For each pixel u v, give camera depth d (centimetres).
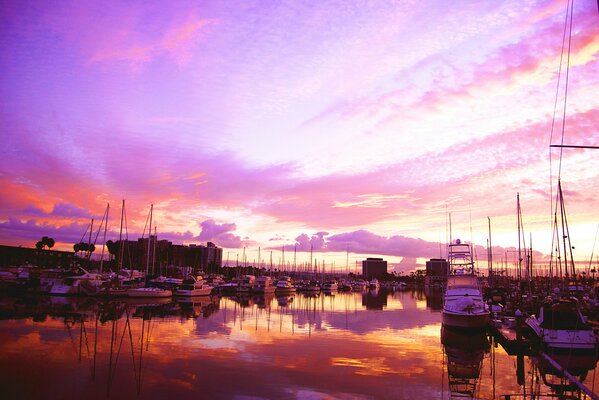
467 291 3809
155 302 6172
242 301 6994
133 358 2388
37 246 12300
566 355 2603
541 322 2798
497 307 4475
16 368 2127
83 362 2278
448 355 2708
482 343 3228
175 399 1725
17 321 3656
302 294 10400
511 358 2703
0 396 1725
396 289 16188
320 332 3522
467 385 2027
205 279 10644
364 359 2508
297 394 1819
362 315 5038
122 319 4012
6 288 6862
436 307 6500
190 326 3669
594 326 3725
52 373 2056
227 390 1850
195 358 2422
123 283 6894
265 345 2859
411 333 3609
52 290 6256
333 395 1819
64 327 3406
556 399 1850
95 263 12256
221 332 3381
